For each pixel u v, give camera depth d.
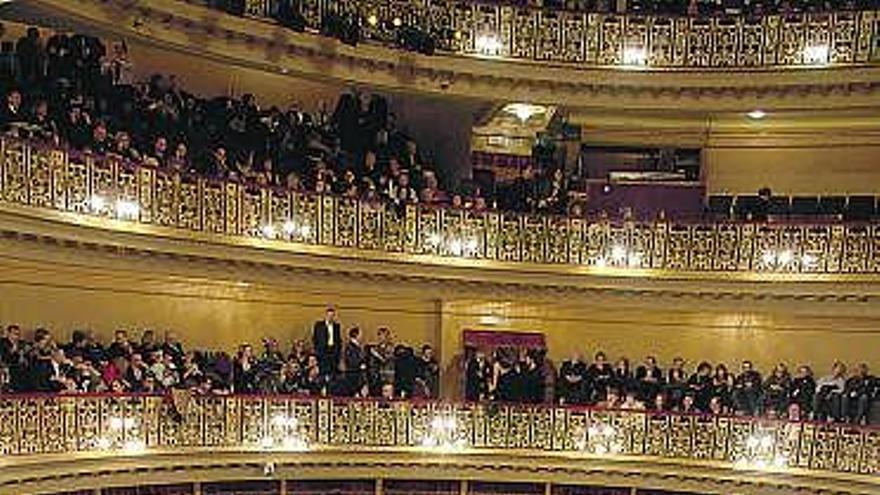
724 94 28.02
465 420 27.34
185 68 28.31
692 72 27.89
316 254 25.97
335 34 26.42
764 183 31.20
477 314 30.61
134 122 23.41
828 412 26.08
